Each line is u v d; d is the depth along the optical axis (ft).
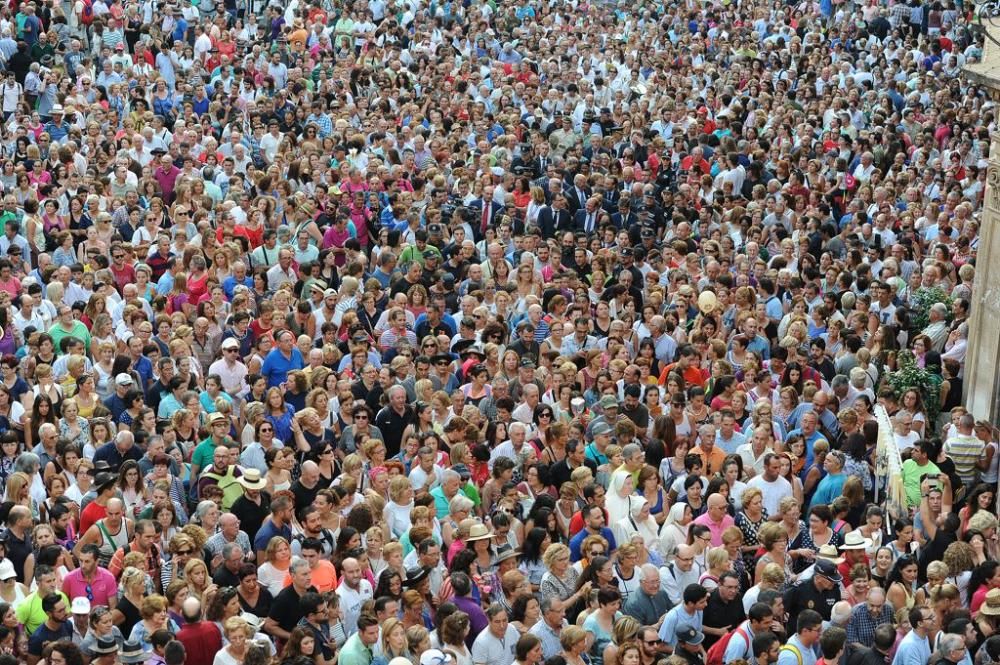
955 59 349.41
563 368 176.65
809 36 375.25
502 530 138.10
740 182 278.26
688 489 147.54
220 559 135.03
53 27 337.52
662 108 313.12
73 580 130.21
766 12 398.62
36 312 194.70
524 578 127.13
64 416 163.73
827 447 160.66
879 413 170.40
